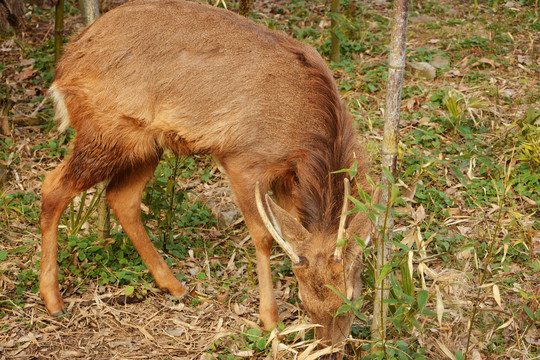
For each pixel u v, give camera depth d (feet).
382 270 11.46
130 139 15.92
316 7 35.86
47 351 14.71
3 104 25.13
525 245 17.22
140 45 15.53
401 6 11.05
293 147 14.66
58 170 16.28
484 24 33.37
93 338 15.23
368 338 14.43
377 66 29.01
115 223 19.93
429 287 16.29
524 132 22.26
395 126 11.74
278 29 32.27
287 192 15.84
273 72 14.99
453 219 19.36
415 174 21.01
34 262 17.66
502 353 14.40
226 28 15.58
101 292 16.83
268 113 14.73
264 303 15.24
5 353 14.52
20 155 22.62
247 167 14.98
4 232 18.85
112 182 16.61
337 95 15.21
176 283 16.89
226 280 17.46
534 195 19.94
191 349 14.89
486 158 20.80
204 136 15.21
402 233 18.49
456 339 14.80
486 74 27.96
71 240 17.88
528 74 27.99
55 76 16.65
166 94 15.39
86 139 15.99
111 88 15.64
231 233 19.74
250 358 14.40
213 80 15.06
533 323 15.14
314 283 12.66
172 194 18.69
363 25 33.06
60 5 24.58
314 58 15.66
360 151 14.96
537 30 32.32
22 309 16.02
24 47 30.68
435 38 31.81
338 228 13.46
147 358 14.57
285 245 12.77
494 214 19.35
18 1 23.71
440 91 25.99
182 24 15.64
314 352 13.23
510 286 16.52
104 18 16.25
